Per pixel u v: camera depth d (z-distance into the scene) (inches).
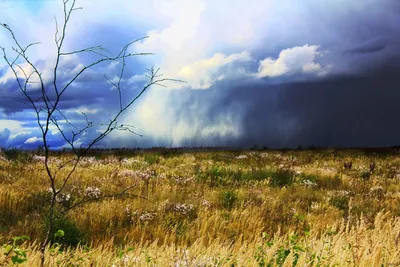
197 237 274.8
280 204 401.4
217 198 415.2
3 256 146.6
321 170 700.0
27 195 360.2
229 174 605.0
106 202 359.6
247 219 320.8
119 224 301.6
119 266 165.2
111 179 489.4
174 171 621.9
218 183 530.9
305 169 706.8
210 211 352.8
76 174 499.8
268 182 557.3
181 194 431.2
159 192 426.9
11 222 294.2
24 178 452.1
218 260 159.6
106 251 205.0
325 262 156.1
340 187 564.7
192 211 359.9
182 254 164.6
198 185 498.0
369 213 372.8
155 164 706.2
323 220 329.4
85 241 252.5
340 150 1120.2
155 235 277.3
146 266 159.0
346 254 159.9
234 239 273.6
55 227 245.1
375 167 783.1
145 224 291.6
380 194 509.7
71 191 397.7
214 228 290.4
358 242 161.9
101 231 282.4
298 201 425.4
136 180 498.3
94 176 505.0
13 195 356.2
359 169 754.2
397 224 207.8
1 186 392.2
